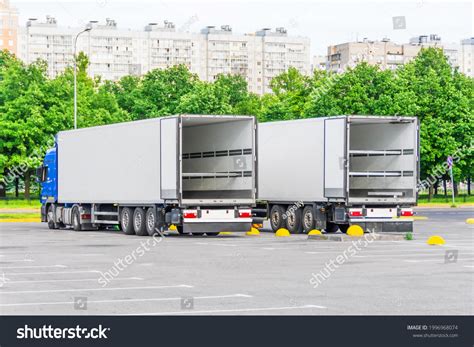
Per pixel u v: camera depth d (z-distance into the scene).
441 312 12.77
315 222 32.38
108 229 38.31
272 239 29.84
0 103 71.69
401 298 14.24
